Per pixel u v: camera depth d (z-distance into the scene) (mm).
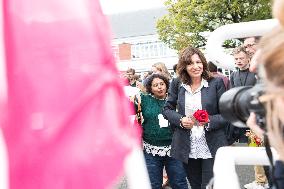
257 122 940
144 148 4434
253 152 1189
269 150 970
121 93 931
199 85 3795
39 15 954
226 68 1510
